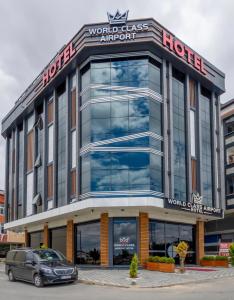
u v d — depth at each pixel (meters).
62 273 20.38
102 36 29.69
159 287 19.56
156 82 30.50
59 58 33.53
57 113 35.38
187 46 32.78
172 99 31.84
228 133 48.94
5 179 45.88
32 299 15.69
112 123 29.39
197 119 33.97
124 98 29.64
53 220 35.16
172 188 29.89
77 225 32.31
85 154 30.09
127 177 28.58
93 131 29.47
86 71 31.12
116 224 28.88
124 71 30.00
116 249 28.47
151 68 30.30
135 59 30.06
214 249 50.78
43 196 35.91
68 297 16.27
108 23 29.81
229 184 47.91
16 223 39.91
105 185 28.59
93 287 19.88
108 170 28.81
